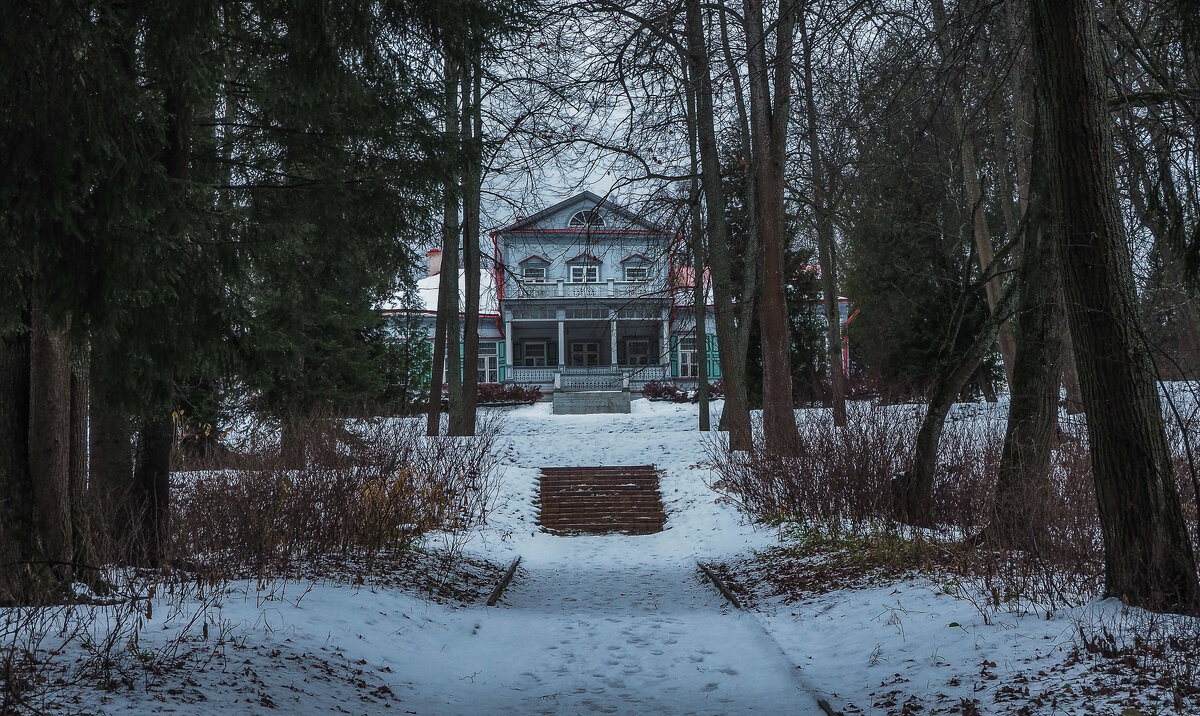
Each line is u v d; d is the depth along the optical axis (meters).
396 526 13.92
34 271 6.36
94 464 10.73
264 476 12.49
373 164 9.06
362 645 7.27
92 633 6.26
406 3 8.17
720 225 22.59
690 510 20.34
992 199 27.88
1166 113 8.96
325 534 11.92
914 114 12.09
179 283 7.30
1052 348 10.40
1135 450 6.77
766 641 8.01
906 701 5.60
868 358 32.91
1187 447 6.18
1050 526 9.27
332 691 5.79
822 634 8.15
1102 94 6.88
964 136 12.30
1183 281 9.05
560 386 45.62
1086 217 6.84
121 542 9.13
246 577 9.66
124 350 7.21
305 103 8.56
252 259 9.06
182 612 7.28
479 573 13.38
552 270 47.75
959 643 6.67
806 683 6.38
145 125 6.93
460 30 8.36
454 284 25.86
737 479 19.59
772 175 21.02
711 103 22.53
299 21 7.33
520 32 9.29
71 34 5.82
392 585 10.37
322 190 8.84
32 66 5.63
